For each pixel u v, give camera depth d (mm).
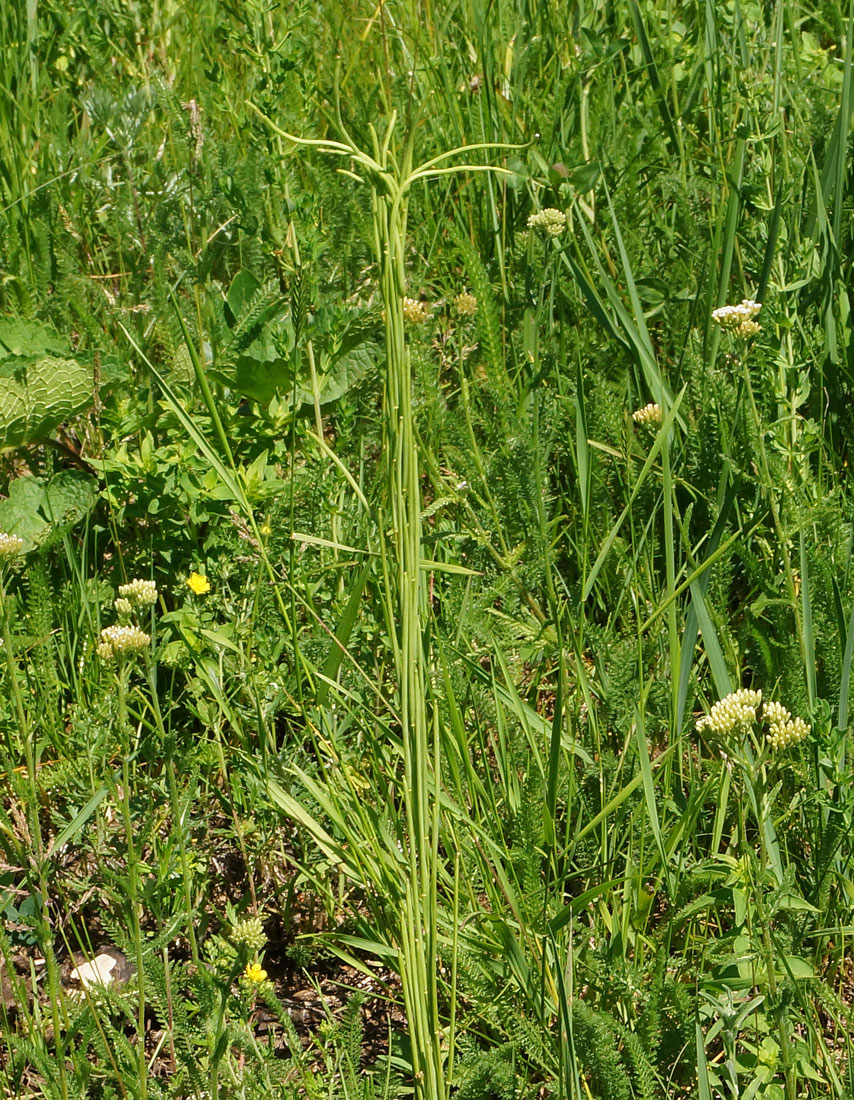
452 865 2318
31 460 3238
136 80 4449
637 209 3604
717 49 4047
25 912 2271
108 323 3436
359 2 4926
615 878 2244
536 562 2643
